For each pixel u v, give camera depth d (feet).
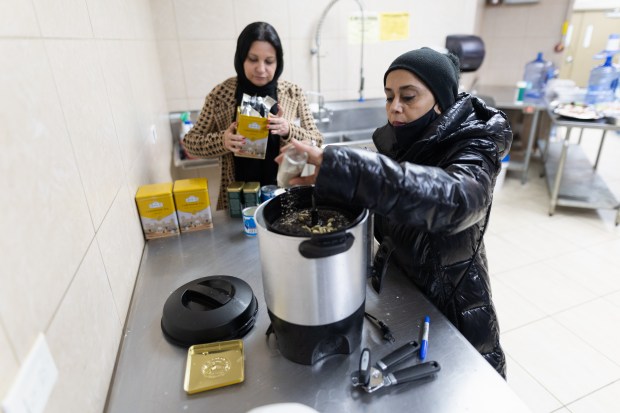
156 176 5.34
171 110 8.21
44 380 1.63
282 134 4.59
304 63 8.72
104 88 3.19
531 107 9.71
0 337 1.38
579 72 15.89
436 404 2.06
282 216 2.42
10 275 1.49
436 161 2.87
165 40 7.66
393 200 1.99
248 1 7.82
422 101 2.88
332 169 1.97
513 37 12.03
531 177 11.86
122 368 2.39
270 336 2.58
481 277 3.24
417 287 3.21
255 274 3.31
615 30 14.82
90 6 3.07
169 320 2.57
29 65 1.87
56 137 2.08
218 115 5.19
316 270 1.97
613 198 9.48
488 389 2.14
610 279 7.22
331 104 9.14
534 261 7.79
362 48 8.98
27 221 1.66
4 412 1.34
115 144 3.31
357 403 2.09
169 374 2.34
